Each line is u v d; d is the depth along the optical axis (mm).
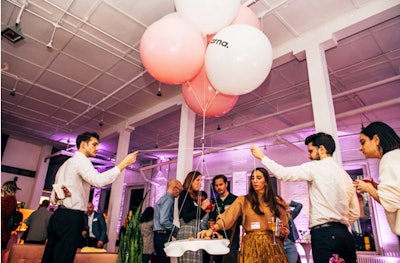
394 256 4754
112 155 8727
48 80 4723
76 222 1835
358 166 5648
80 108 5727
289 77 4266
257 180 1987
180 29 2018
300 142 6496
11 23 3398
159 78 2217
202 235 1745
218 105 2381
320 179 1731
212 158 7840
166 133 6863
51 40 3611
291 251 2977
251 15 2361
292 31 3344
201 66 2217
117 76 4512
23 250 2320
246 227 1941
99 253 2527
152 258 4594
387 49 3621
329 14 3086
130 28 3471
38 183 7598
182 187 3211
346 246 1602
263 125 6047
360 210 1905
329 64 3957
